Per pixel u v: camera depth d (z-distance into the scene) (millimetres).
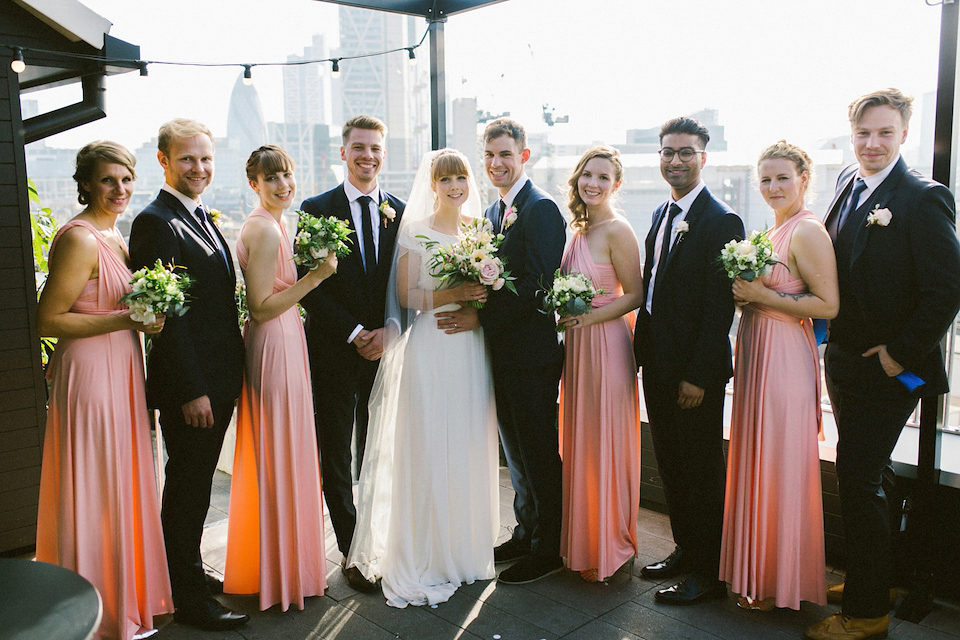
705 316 2621
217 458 2643
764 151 2621
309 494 2760
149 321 2256
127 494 2453
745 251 2422
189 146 2508
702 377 2615
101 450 2395
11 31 3160
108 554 2439
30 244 3148
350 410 3020
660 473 2963
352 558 2898
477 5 3799
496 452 3070
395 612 2703
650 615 2664
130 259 2510
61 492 2391
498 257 2848
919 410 3086
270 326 2688
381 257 3006
